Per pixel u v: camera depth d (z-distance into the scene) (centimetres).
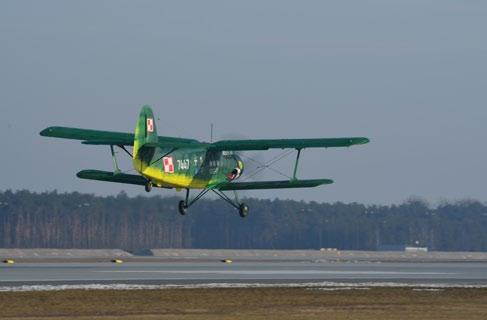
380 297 13900
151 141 17200
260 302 13188
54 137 16875
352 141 17325
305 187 18212
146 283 15612
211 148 17838
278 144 17675
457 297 14025
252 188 18525
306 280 16750
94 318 11625
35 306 12600
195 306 12744
